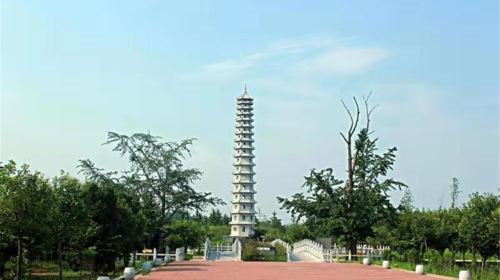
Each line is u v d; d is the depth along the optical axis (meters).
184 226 79.44
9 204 29.17
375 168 69.88
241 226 107.31
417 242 60.28
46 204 30.61
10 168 29.88
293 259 71.56
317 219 70.88
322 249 68.31
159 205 77.50
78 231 34.09
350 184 70.62
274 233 118.69
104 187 42.41
